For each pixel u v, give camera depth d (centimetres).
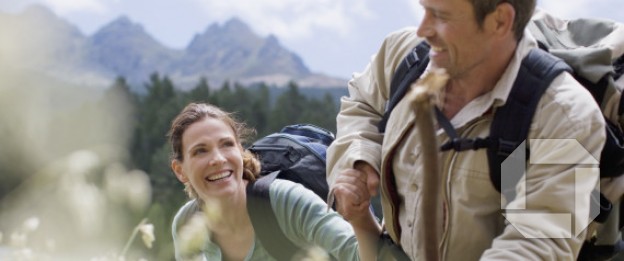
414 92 63
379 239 208
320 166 257
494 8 158
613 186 180
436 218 77
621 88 186
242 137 257
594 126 159
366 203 196
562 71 167
